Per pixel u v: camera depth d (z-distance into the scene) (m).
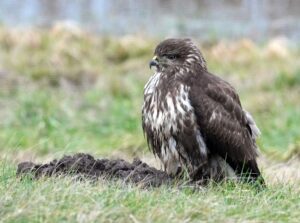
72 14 35.34
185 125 11.24
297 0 37.31
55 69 25.39
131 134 19.00
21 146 17.61
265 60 27.23
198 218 9.41
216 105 11.41
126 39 29.25
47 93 23.47
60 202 9.23
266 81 24.31
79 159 11.26
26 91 23.36
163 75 11.57
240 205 10.03
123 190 9.91
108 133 19.88
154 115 11.40
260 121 20.98
